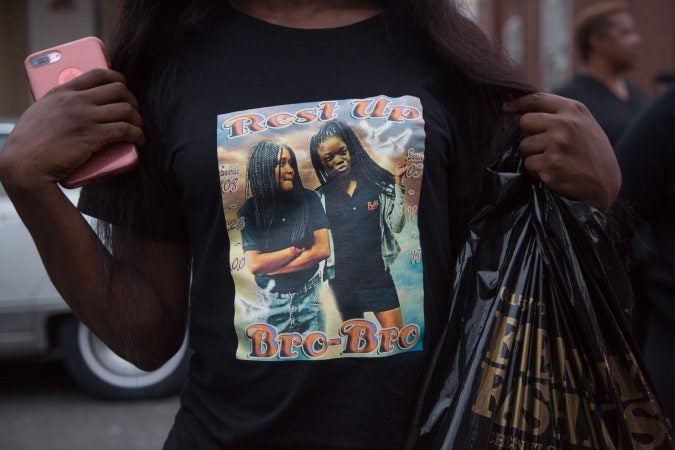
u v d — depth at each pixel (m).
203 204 1.54
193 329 1.58
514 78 1.61
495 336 1.54
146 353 1.73
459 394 1.51
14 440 4.82
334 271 1.48
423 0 1.59
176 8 1.62
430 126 1.55
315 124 1.51
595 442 1.54
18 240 5.22
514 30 20.31
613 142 4.71
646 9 12.25
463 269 1.60
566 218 1.59
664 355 2.60
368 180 1.50
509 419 1.52
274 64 1.56
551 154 1.56
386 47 1.59
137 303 1.68
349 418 1.47
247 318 1.50
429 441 1.50
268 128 1.51
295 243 1.49
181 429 1.61
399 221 1.51
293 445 1.48
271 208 1.50
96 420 5.18
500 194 1.61
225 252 1.52
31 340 5.26
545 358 1.55
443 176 1.57
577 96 4.82
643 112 2.69
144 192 1.64
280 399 1.48
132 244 1.67
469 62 1.58
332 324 1.48
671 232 2.63
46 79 1.66
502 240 1.62
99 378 5.49
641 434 1.57
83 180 1.56
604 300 1.58
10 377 6.26
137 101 1.62
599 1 13.98
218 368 1.53
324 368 1.47
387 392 1.48
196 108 1.55
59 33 11.34
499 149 1.63
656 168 2.63
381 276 1.49
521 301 1.57
